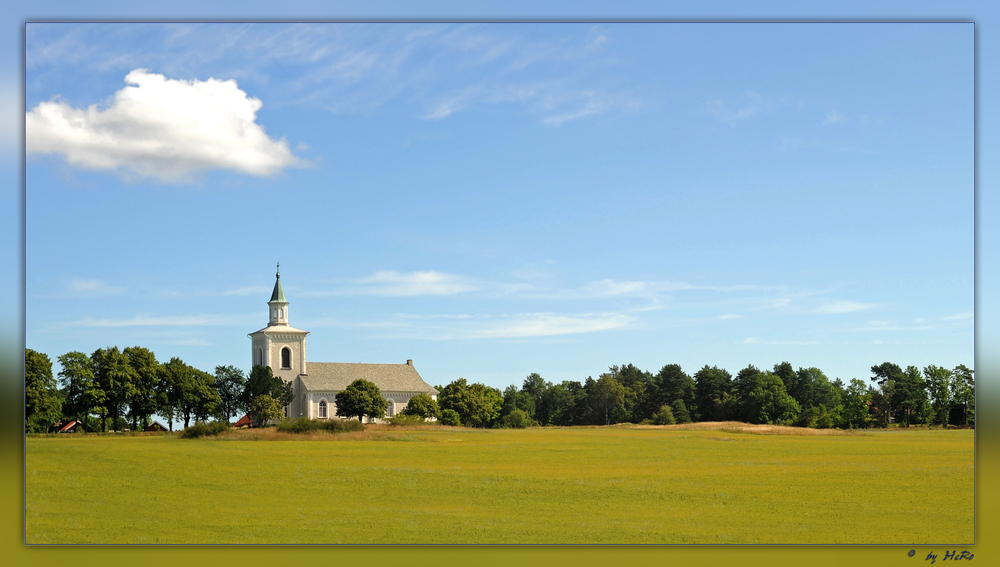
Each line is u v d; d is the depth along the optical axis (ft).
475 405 562.66
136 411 397.80
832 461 226.17
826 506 157.48
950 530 139.13
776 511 153.58
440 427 396.16
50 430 368.89
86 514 152.97
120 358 385.29
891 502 161.17
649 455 251.80
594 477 197.16
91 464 211.41
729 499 165.68
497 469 212.43
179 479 189.57
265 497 168.76
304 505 161.07
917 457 233.55
